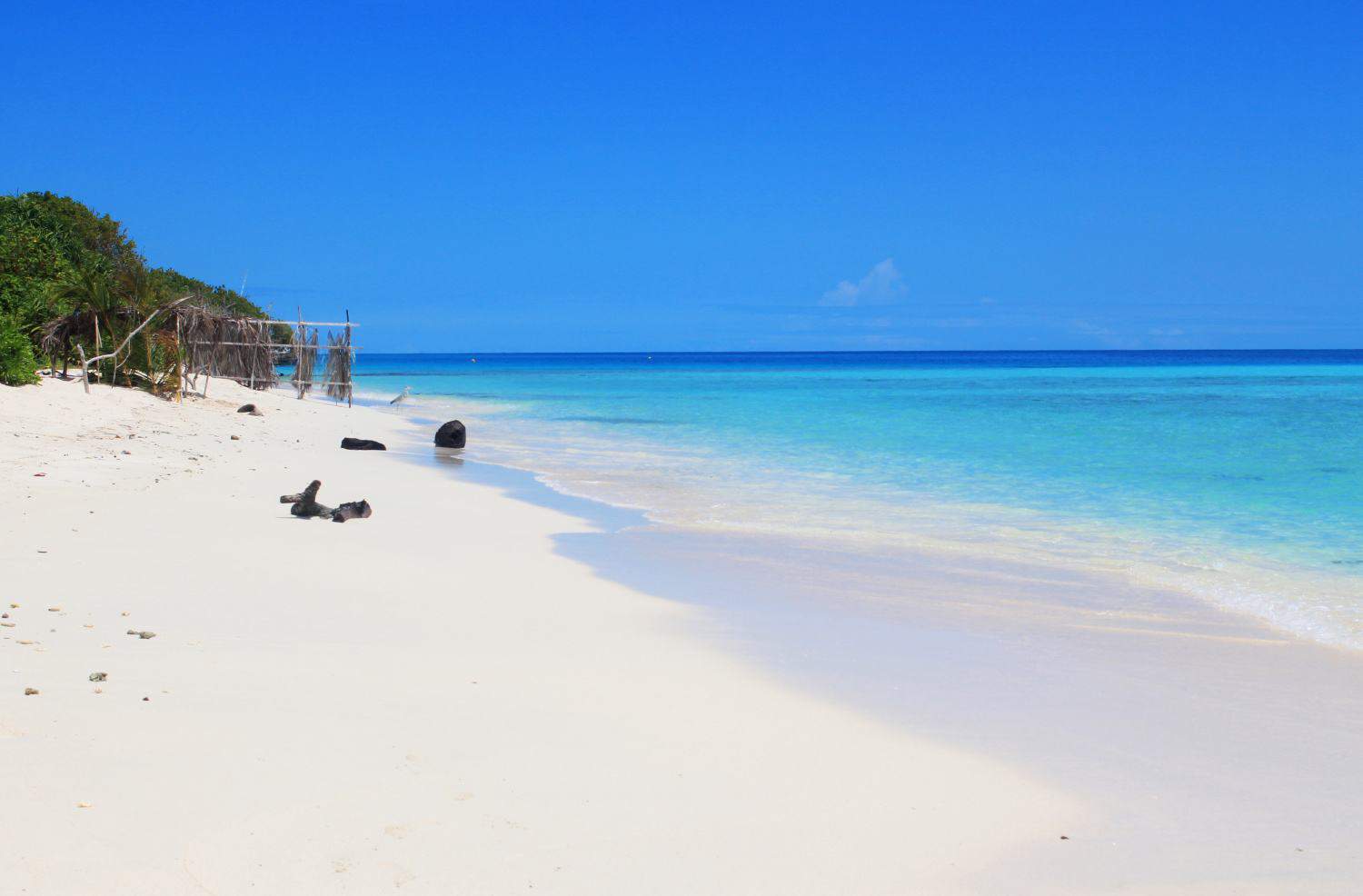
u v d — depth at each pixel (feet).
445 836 15.69
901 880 15.42
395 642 27.07
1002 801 18.67
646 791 18.12
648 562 41.55
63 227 137.08
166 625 26.66
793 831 16.90
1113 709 24.38
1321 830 17.87
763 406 152.35
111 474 52.70
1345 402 161.17
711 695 24.22
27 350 80.07
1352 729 23.22
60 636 24.58
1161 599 35.91
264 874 14.07
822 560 42.27
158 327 100.99
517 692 23.25
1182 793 19.36
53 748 17.46
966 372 376.48
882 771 19.93
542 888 14.39
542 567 39.47
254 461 66.03
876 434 102.17
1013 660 28.45
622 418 126.82
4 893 12.89
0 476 48.21
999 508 55.72
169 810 15.65
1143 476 68.69
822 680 26.08
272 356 137.08
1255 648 29.96
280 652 25.03
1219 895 15.37
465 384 242.78
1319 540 46.37
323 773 17.54
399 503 54.08
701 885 14.83
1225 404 153.58
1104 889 15.43
